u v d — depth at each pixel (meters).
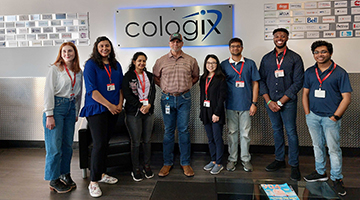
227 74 3.07
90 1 3.81
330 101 2.56
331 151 2.61
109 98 2.59
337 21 3.44
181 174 3.07
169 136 3.08
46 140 2.56
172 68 2.92
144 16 3.73
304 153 3.65
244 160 3.15
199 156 3.69
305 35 3.51
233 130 3.14
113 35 3.83
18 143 4.12
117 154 2.97
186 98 2.97
